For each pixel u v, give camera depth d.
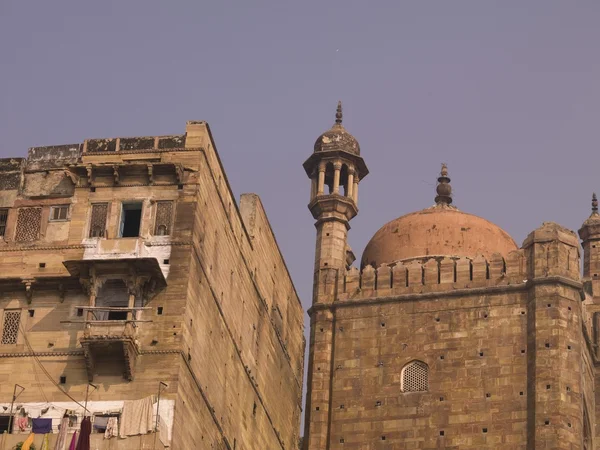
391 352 70.31
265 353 70.38
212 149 62.41
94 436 55.00
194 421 58.44
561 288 69.00
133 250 58.91
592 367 72.50
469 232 73.62
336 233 74.44
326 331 71.88
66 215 60.44
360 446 68.62
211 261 61.62
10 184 61.62
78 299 58.91
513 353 68.44
